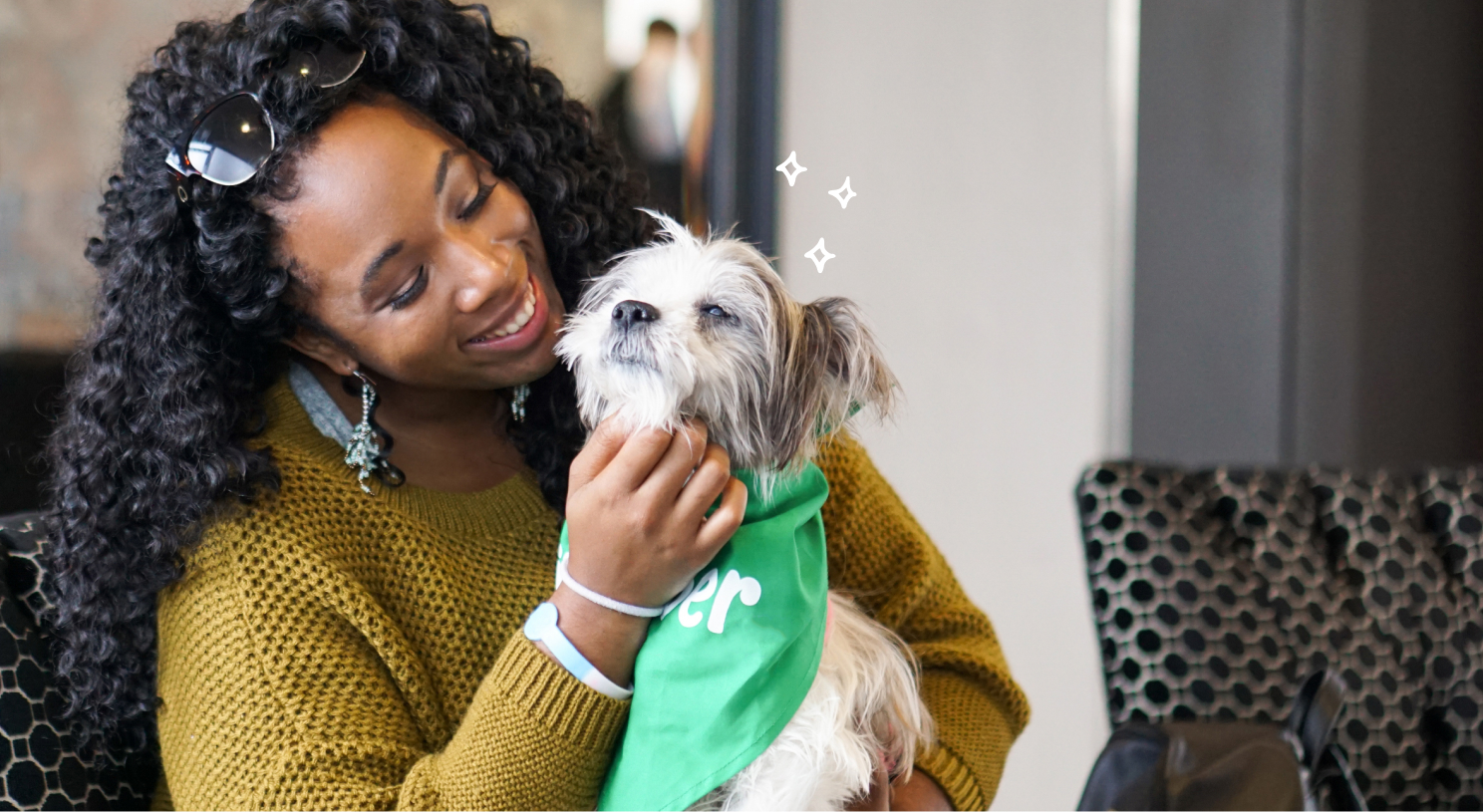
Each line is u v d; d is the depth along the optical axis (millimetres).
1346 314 3170
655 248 1383
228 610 1216
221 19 1470
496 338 1299
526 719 1155
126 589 1274
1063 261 3193
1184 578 1670
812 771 1178
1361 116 3137
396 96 1312
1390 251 3209
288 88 1221
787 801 1166
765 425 1269
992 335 3174
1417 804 1638
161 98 1318
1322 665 1647
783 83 3098
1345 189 3137
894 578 1570
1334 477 1767
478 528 1374
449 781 1144
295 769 1164
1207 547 1689
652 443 1158
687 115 3074
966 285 3154
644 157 3035
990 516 3209
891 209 3109
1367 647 1659
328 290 1255
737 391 1232
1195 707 1632
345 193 1220
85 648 1297
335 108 1252
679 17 3035
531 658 1167
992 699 1526
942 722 1428
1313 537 1727
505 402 1477
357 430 1344
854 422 1538
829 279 3096
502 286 1260
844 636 1330
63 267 2463
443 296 1256
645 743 1170
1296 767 1344
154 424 1263
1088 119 3156
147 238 1281
